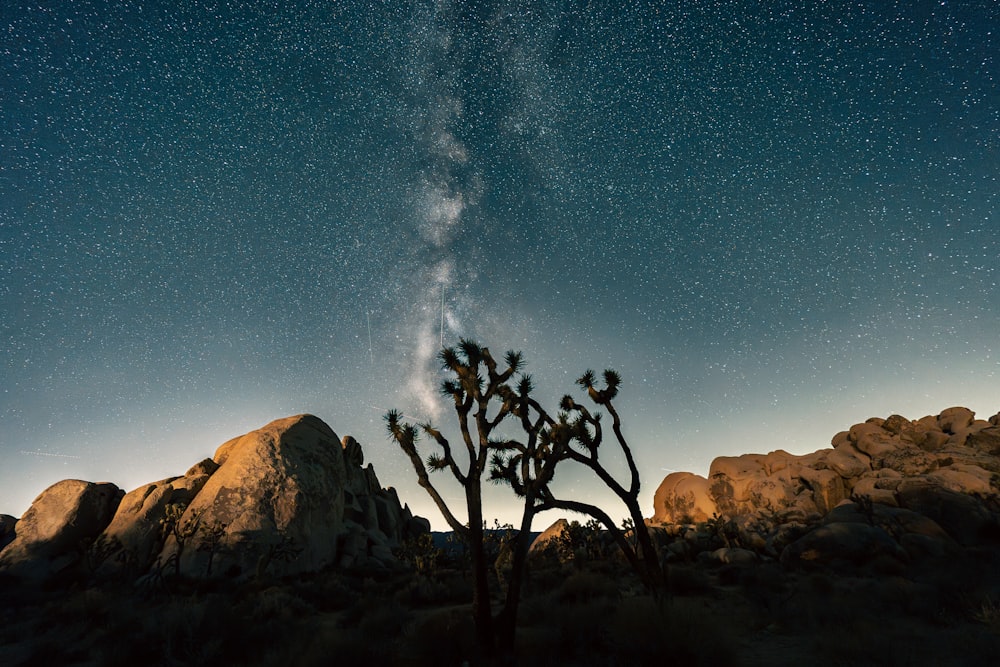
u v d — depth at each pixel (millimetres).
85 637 12703
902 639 8422
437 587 19266
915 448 37375
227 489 33844
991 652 7227
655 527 33938
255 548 30578
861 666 7219
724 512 39094
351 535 37094
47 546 32531
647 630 8039
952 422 40000
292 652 8867
